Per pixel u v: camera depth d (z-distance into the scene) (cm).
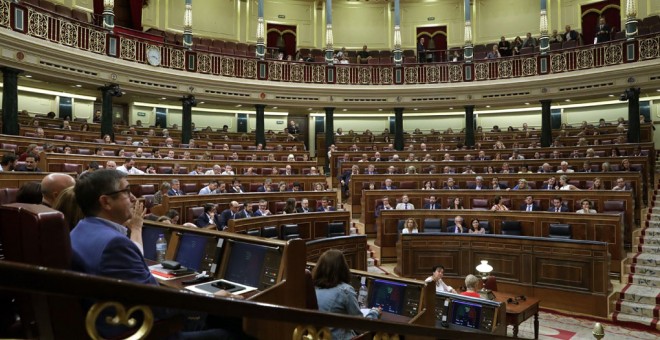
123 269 183
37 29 1207
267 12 2183
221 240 310
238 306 128
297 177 1267
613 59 1559
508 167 1327
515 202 1097
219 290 259
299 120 2141
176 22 1991
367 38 2267
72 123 1518
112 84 1423
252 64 1745
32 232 149
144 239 377
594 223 917
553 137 1764
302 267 246
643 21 1755
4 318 178
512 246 877
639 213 1084
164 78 1549
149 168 1055
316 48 2234
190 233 343
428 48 2241
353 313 316
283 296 235
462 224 1012
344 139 1988
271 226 864
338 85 1822
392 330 193
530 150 1472
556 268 832
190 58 1617
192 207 877
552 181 1138
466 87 1783
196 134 1783
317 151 2038
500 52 1870
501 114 2056
